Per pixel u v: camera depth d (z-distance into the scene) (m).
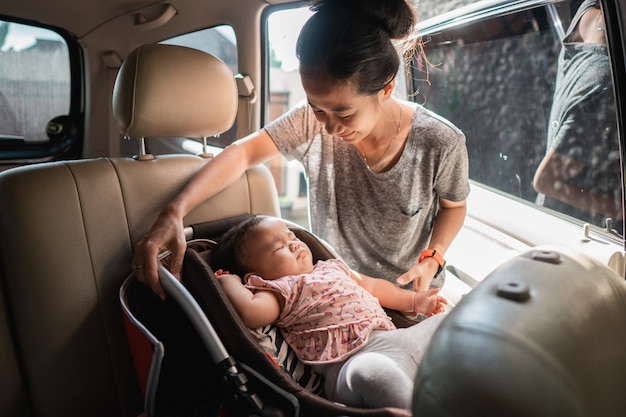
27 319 1.27
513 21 1.76
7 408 1.28
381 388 1.03
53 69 2.37
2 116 2.38
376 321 1.35
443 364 0.64
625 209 1.39
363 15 1.19
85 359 1.34
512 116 1.88
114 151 2.49
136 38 2.26
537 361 0.63
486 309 0.72
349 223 1.62
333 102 1.19
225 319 1.11
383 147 1.47
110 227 1.39
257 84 2.10
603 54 1.49
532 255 0.93
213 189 1.49
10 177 1.27
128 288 1.27
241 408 1.08
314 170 1.60
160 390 1.22
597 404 0.68
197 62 1.50
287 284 1.37
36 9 2.15
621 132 1.37
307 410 1.02
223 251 1.49
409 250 1.64
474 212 1.91
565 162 1.64
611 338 0.80
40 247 1.26
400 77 2.04
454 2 1.83
